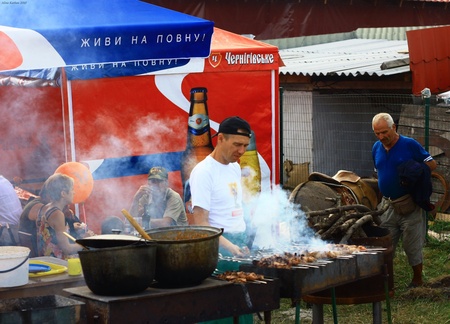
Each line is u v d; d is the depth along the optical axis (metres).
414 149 6.93
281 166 9.55
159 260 3.52
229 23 13.85
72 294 3.47
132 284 3.35
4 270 3.63
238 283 3.71
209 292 3.59
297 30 14.70
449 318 6.26
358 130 11.95
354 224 5.56
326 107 12.14
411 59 10.62
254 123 7.07
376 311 5.19
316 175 6.77
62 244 4.81
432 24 16.25
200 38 6.14
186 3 13.36
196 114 6.70
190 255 3.52
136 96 6.34
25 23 5.44
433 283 7.12
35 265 4.07
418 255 7.05
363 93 11.91
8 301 3.36
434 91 10.93
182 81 6.59
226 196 4.63
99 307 3.30
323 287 4.12
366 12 15.48
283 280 3.96
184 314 3.50
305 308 6.59
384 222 7.11
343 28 15.38
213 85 6.79
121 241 3.48
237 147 4.57
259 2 14.14
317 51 14.16
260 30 14.27
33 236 5.18
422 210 7.04
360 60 12.25
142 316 3.36
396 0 15.66
